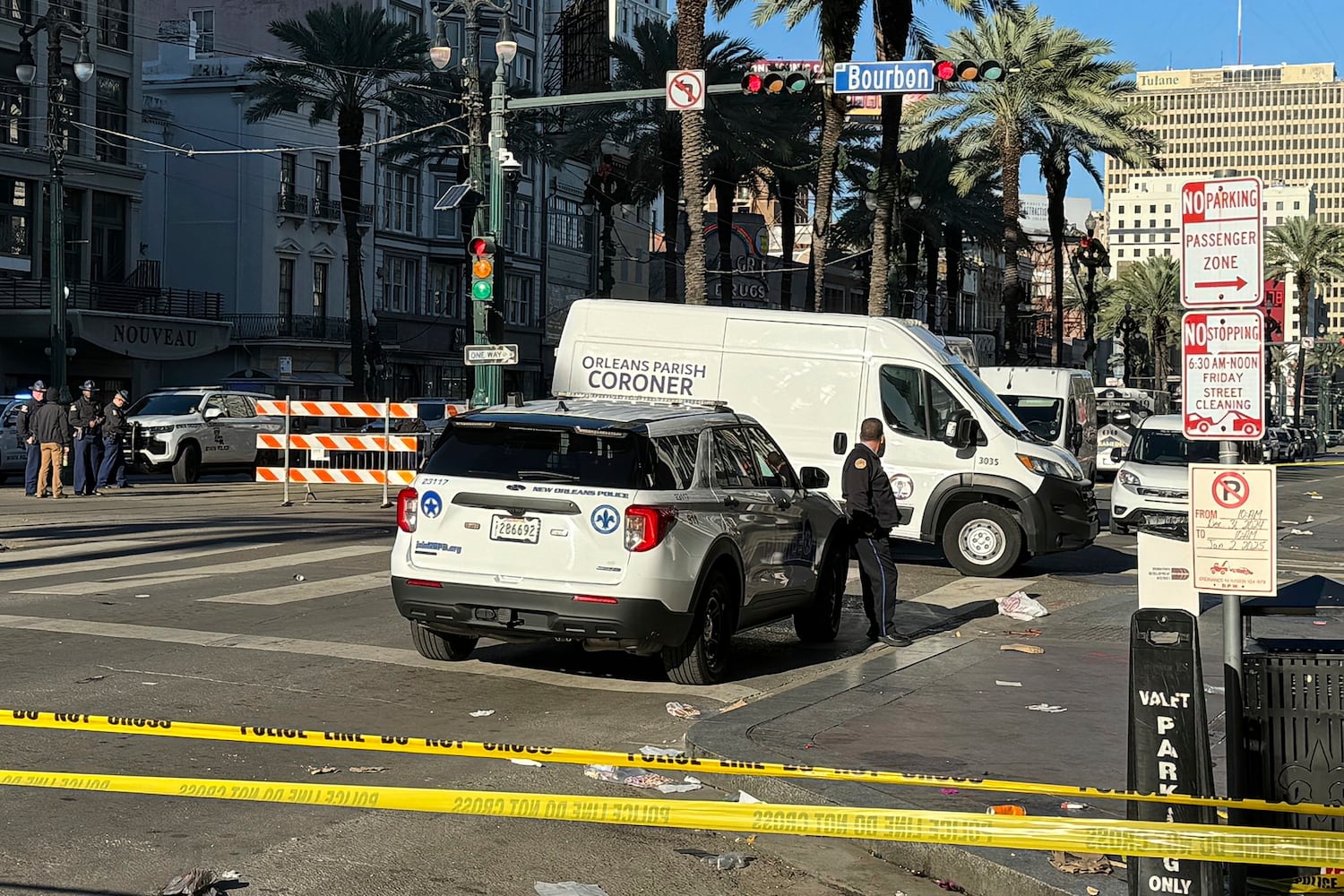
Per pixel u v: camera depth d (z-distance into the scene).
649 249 84.12
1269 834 4.21
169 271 59.81
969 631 12.66
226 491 27.86
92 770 6.90
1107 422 50.19
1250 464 5.12
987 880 5.71
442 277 68.62
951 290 67.44
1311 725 5.04
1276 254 95.94
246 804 6.52
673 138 44.72
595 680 9.98
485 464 9.59
